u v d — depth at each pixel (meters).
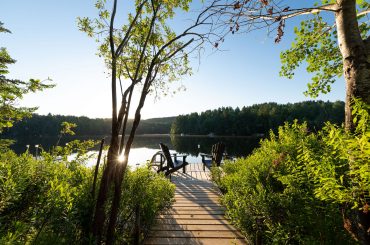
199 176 10.68
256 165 4.18
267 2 1.77
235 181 4.69
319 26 3.99
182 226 4.99
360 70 2.05
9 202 2.31
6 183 2.36
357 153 1.54
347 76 2.15
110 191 3.68
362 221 1.92
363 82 2.02
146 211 4.40
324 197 2.03
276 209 3.05
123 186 4.10
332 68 4.59
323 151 2.57
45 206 2.43
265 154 4.62
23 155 3.58
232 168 6.87
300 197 2.78
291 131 4.69
